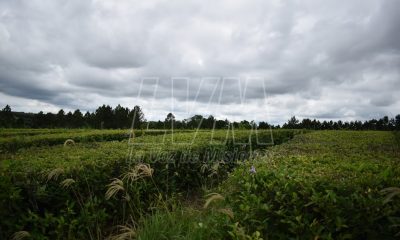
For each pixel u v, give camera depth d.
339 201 3.13
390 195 2.83
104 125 40.97
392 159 5.07
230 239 3.64
